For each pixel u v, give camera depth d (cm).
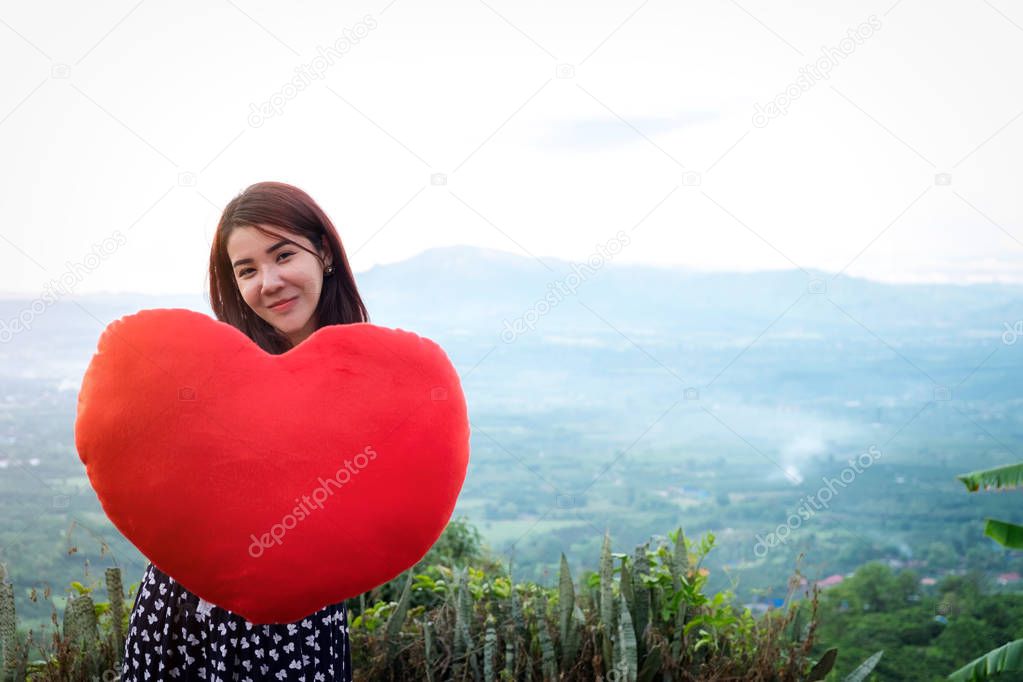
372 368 168
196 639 166
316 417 160
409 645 320
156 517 154
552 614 337
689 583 330
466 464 176
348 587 162
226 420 156
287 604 159
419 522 165
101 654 284
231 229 178
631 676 293
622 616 301
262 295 179
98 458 156
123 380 156
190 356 159
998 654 342
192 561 156
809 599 343
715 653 321
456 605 335
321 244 188
